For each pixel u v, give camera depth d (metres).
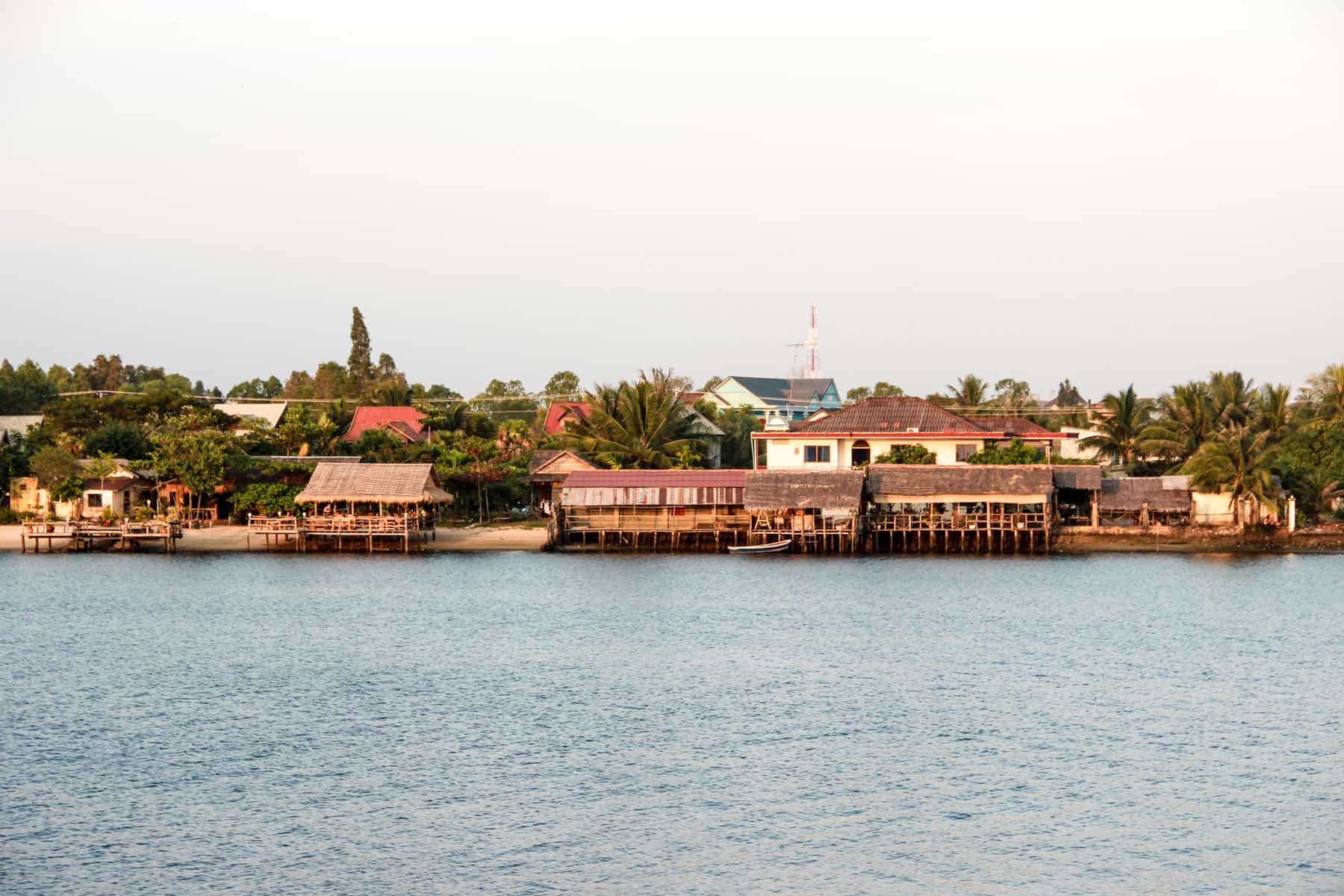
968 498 96.00
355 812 38.34
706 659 59.69
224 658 59.94
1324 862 34.81
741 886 33.50
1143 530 99.00
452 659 59.78
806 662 58.94
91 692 52.69
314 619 71.19
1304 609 74.00
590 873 34.19
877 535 99.62
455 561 96.44
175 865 34.59
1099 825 37.38
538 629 67.75
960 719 48.31
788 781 41.12
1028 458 101.94
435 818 37.84
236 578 88.19
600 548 101.81
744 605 76.00
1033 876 34.09
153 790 40.16
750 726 47.44
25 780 41.09
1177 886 33.50
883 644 63.16
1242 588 82.56
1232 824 37.38
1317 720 48.03
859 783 40.94
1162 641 63.69
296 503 103.75
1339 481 103.50
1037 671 56.88
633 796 39.75
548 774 41.75
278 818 37.88
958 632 66.50
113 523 102.19
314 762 42.91
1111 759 43.31
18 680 54.91
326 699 51.53
